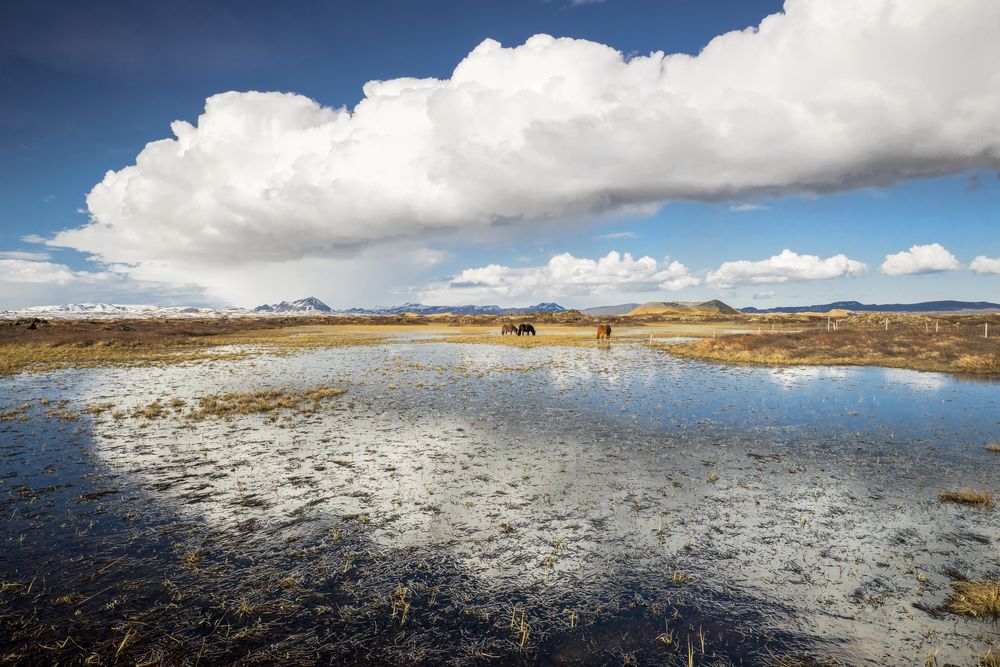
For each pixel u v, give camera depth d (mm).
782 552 7000
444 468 10641
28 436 13320
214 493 9188
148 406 17469
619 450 12055
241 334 70438
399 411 16672
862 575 6410
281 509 8469
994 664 4770
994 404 17641
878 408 17078
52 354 37969
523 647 5109
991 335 39344
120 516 8180
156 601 5863
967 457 11453
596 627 5434
